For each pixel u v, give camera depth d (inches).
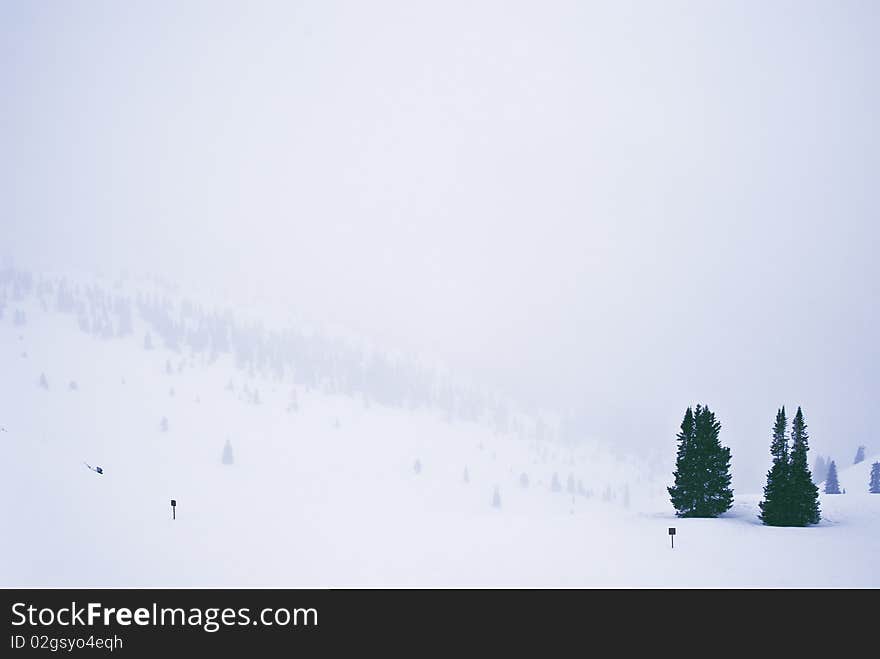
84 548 767.7
